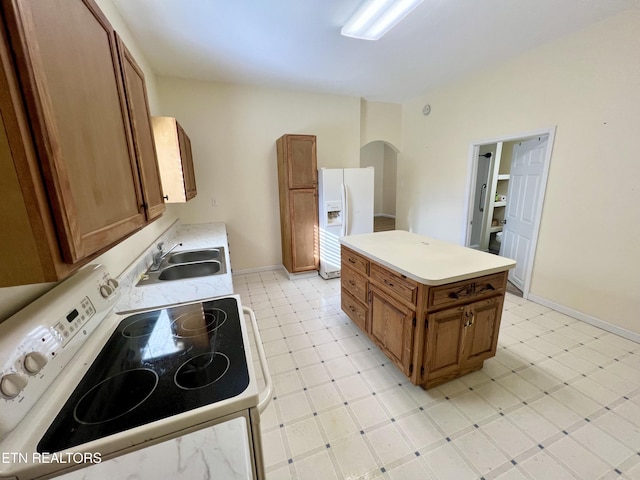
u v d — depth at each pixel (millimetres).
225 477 565
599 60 2283
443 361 1748
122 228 910
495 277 1770
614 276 2371
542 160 2842
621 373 1930
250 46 2557
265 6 1962
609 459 1358
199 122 3492
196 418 715
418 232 4598
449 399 1746
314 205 3680
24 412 668
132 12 2027
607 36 2215
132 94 1109
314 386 1879
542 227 2875
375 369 2041
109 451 645
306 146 3504
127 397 768
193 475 572
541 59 2676
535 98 2773
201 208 3709
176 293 1469
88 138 733
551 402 1704
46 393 753
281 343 2373
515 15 2146
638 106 2117
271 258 4230
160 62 2887
